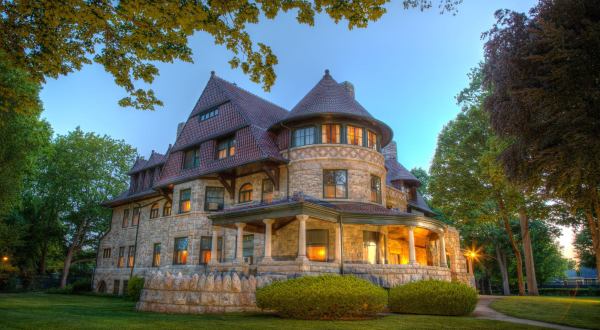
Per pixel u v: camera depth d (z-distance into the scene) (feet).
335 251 68.28
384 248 75.56
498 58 42.14
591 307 56.59
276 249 72.74
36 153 96.78
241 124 83.61
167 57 28.35
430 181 109.40
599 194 48.37
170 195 95.30
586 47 32.55
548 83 36.19
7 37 27.14
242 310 44.21
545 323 43.45
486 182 97.14
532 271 99.81
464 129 100.89
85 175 136.05
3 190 81.71
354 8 24.02
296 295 37.55
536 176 44.01
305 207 59.88
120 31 27.07
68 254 137.69
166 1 23.15
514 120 41.29
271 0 24.27
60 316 37.27
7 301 62.39
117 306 54.85
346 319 38.09
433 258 93.97
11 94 33.78
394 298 47.91
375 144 82.28
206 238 82.43
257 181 79.92
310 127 78.07
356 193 74.49
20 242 107.86
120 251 110.32
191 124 98.02
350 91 104.83
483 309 56.34
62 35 27.43
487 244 160.56
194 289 43.24
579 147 35.17
